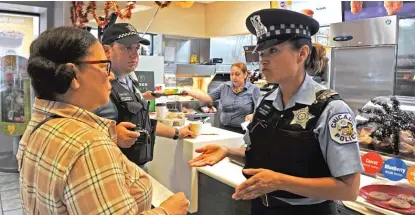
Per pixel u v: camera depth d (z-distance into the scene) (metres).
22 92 4.47
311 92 1.23
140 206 1.04
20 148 1.01
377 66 3.95
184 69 5.71
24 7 4.40
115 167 0.88
